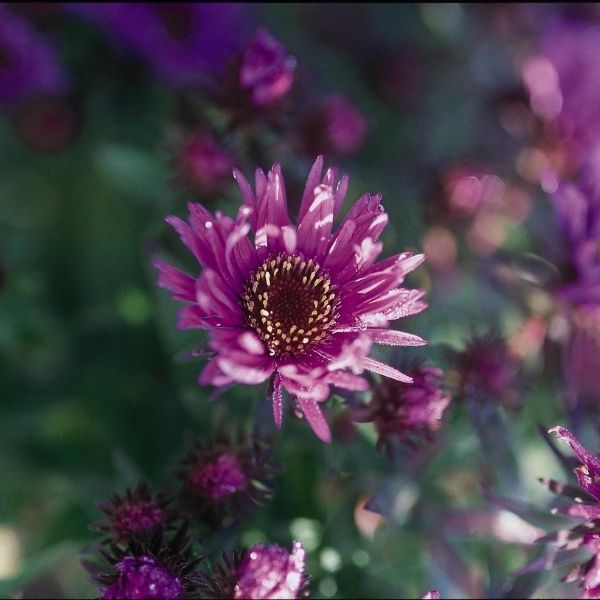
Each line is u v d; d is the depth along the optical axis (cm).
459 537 30
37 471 34
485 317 33
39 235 36
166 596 26
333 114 32
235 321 27
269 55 30
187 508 28
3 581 31
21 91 35
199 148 30
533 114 35
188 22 34
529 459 32
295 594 26
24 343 33
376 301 27
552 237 32
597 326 30
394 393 28
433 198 35
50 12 36
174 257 31
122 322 35
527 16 39
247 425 29
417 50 40
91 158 36
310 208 27
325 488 31
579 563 27
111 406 34
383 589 30
